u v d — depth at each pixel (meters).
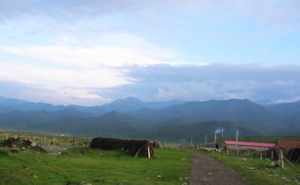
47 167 38.12
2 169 31.42
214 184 36.28
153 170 45.94
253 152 134.88
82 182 32.12
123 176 38.19
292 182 41.81
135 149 71.00
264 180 39.81
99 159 57.84
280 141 118.44
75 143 101.81
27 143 63.81
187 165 56.78
